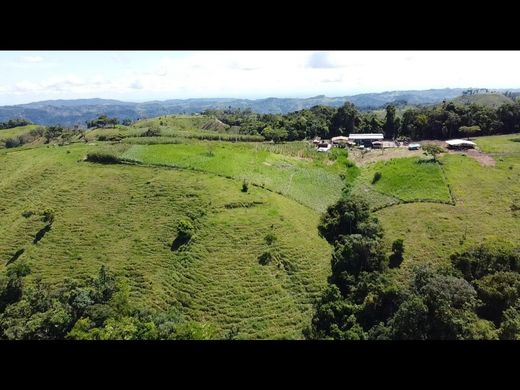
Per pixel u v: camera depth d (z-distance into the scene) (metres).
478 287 33.19
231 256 39.81
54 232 43.44
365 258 38.88
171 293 36.16
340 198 53.28
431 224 46.16
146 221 45.00
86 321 28.86
